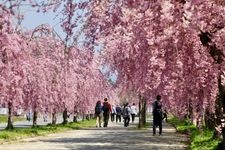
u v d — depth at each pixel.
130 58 15.59
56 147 21.80
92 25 12.93
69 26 13.01
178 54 11.85
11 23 23.89
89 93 52.69
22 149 20.56
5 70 25.70
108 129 41.69
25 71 28.17
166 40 10.92
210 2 9.30
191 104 17.20
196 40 11.59
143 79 14.88
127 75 17.33
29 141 25.89
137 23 10.73
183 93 15.04
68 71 41.12
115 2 12.50
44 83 35.81
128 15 10.67
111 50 16.33
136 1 10.42
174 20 9.72
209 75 13.05
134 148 21.16
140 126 43.31
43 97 35.91
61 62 39.34
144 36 11.06
